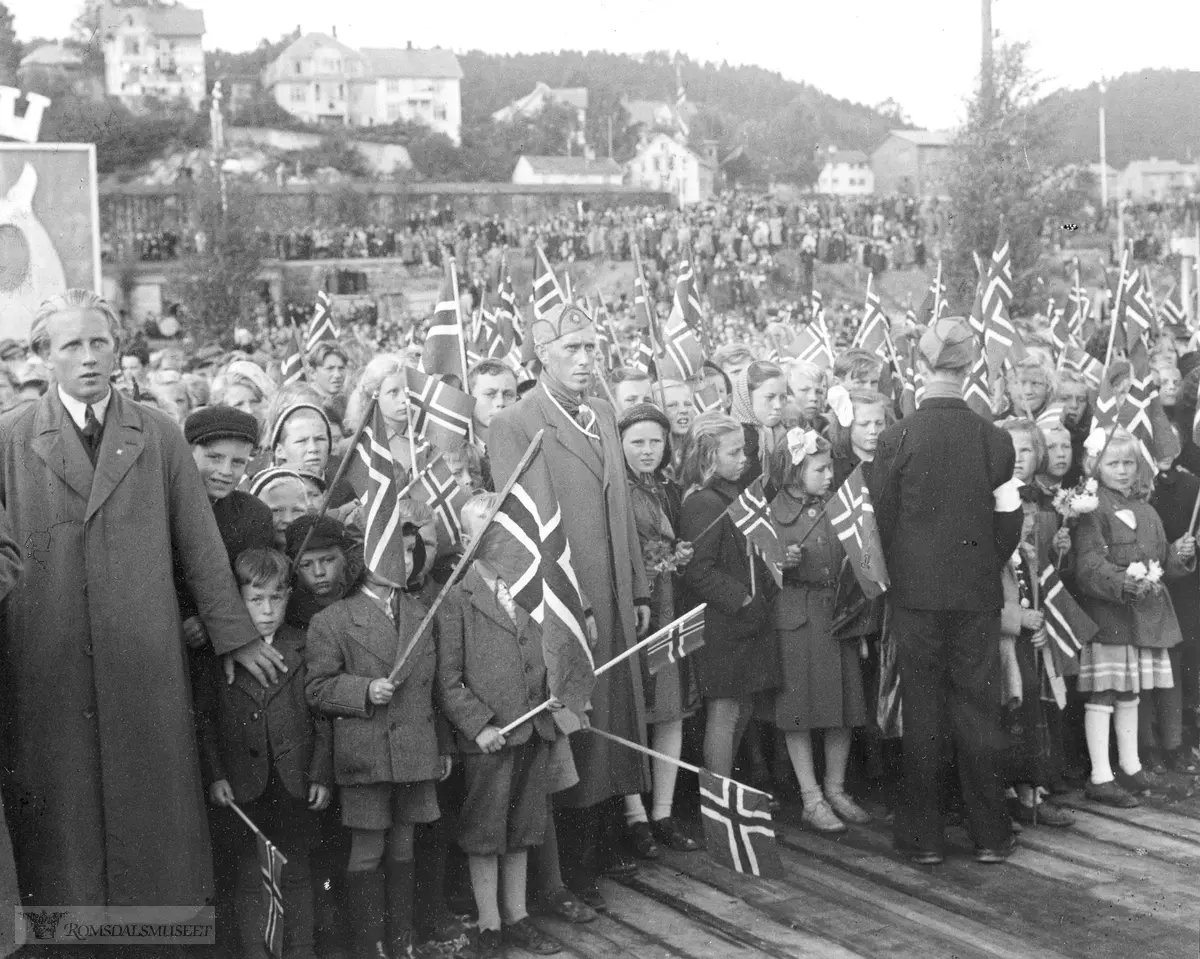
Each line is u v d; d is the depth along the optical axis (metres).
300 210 50.62
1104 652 7.13
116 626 4.67
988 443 6.25
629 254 48.12
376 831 5.09
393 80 85.50
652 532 6.38
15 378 8.49
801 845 6.41
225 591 4.92
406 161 78.62
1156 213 37.34
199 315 38.00
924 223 45.75
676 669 6.40
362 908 5.09
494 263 46.03
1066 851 6.32
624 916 5.56
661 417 6.45
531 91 94.25
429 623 5.09
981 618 6.20
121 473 4.74
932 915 5.54
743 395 8.02
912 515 6.24
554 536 5.17
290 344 10.59
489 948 5.24
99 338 4.71
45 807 4.64
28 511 4.68
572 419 6.02
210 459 5.31
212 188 39.25
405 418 7.14
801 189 73.69
